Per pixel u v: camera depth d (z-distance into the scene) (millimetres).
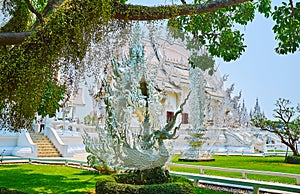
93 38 4930
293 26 8188
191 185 7180
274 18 8289
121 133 7195
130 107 7262
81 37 4711
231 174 12109
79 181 10523
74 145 20891
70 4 4773
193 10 5445
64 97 6801
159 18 5320
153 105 7484
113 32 5266
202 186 10125
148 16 5246
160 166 7461
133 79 7219
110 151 9250
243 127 28156
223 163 16156
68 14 4668
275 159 19906
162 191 6605
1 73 4422
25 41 4578
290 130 19641
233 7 8953
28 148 17984
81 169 13492
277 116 20094
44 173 12289
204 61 7648
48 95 5590
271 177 11367
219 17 8727
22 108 4680
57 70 4859
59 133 20500
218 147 23062
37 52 4531
